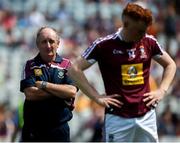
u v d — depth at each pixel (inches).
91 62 611.5
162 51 620.1
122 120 602.5
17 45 2016.5
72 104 707.4
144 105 603.2
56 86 689.0
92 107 1553.9
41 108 693.3
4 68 1873.8
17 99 1753.2
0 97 1750.7
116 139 605.9
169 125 1641.2
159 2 2576.3
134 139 608.4
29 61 707.4
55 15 2288.4
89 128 1528.1
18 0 2362.2
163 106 1758.1
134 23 585.0
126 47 604.7
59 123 697.6
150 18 586.9
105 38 609.0
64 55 1881.2
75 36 2116.1
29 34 2107.5
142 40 610.2
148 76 613.6
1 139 1326.3
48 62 704.4
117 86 605.0
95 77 1820.9
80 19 2298.2
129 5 591.2
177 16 2477.9
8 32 2098.9
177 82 1886.1
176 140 1421.0
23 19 2217.0
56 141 697.0
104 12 2377.0
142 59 606.9
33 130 696.4
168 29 2284.7
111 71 607.2
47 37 695.1
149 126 606.2
